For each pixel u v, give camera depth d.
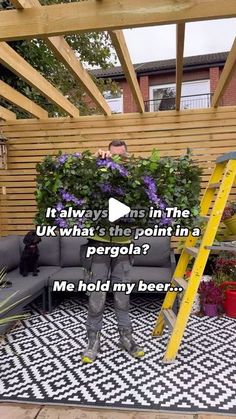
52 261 4.39
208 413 1.96
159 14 2.12
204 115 4.52
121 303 2.75
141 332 3.26
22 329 3.40
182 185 2.46
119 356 2.73
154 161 2.40
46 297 3.89
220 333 3.20
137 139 4.65
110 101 11.34
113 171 2.34
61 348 2.93
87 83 3.48
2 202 4.91
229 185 2.64
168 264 4.18
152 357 2.71
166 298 3.10
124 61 2.88
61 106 4.20
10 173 4.88
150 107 11.25
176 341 2.61
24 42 5.33
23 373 2.48
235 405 2.03
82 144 4.74
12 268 4.20
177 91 3.86
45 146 4.81
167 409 2.00
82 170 2.37
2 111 4.71
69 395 2.16
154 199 2.41
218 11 2.07
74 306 4.16
